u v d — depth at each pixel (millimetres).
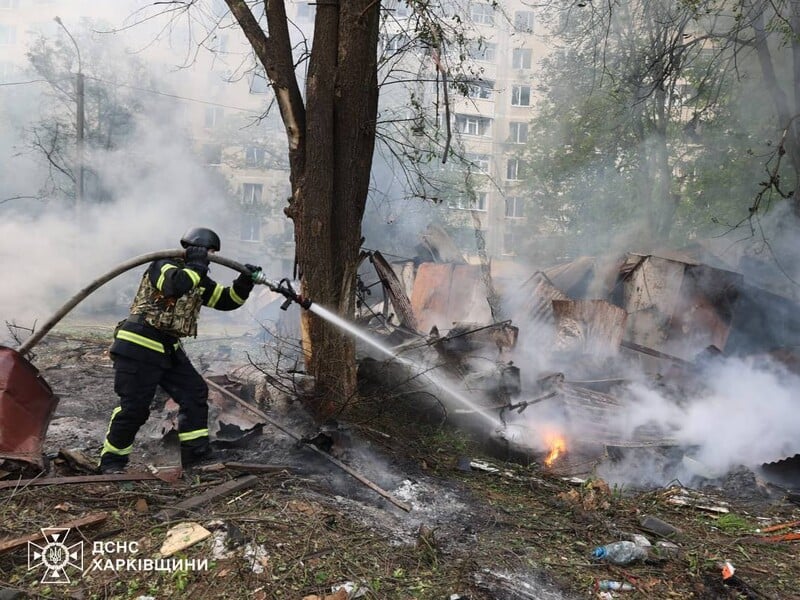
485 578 3109
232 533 3117
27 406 3869
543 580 3174
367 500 3893
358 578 2951
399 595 2887
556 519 3986
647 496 4797
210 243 3953
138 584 2740
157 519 3201
